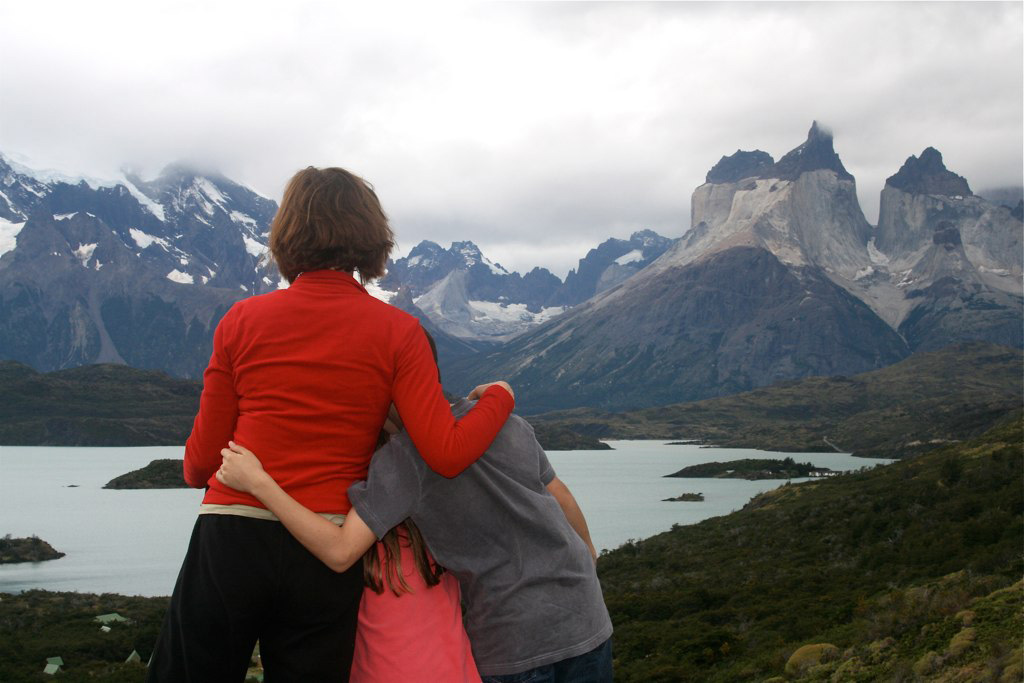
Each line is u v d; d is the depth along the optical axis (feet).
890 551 147.02
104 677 136.67
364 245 12.00
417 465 11.76
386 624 11.62
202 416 11.83
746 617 118.73
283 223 11.98
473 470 12.01
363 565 11.65
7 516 499.10
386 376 11.46
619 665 103.86
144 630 175.52
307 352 11.21
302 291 11.66
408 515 11.68
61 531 435.53
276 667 11.32
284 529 11.05
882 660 65.31
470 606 12.30
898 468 273.13
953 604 69.72
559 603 12.12
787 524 218.79
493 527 12.07
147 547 384.47
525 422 12.92
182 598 11.25
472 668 11.89
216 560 10.98
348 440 11.36
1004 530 129.80
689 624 121.70
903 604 79.97
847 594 120.57
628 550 236.63
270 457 11.15
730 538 223.92
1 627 182.19
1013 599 64.28
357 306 11.59
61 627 182.50
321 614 11.14
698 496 537.65
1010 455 192.65
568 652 12.03
